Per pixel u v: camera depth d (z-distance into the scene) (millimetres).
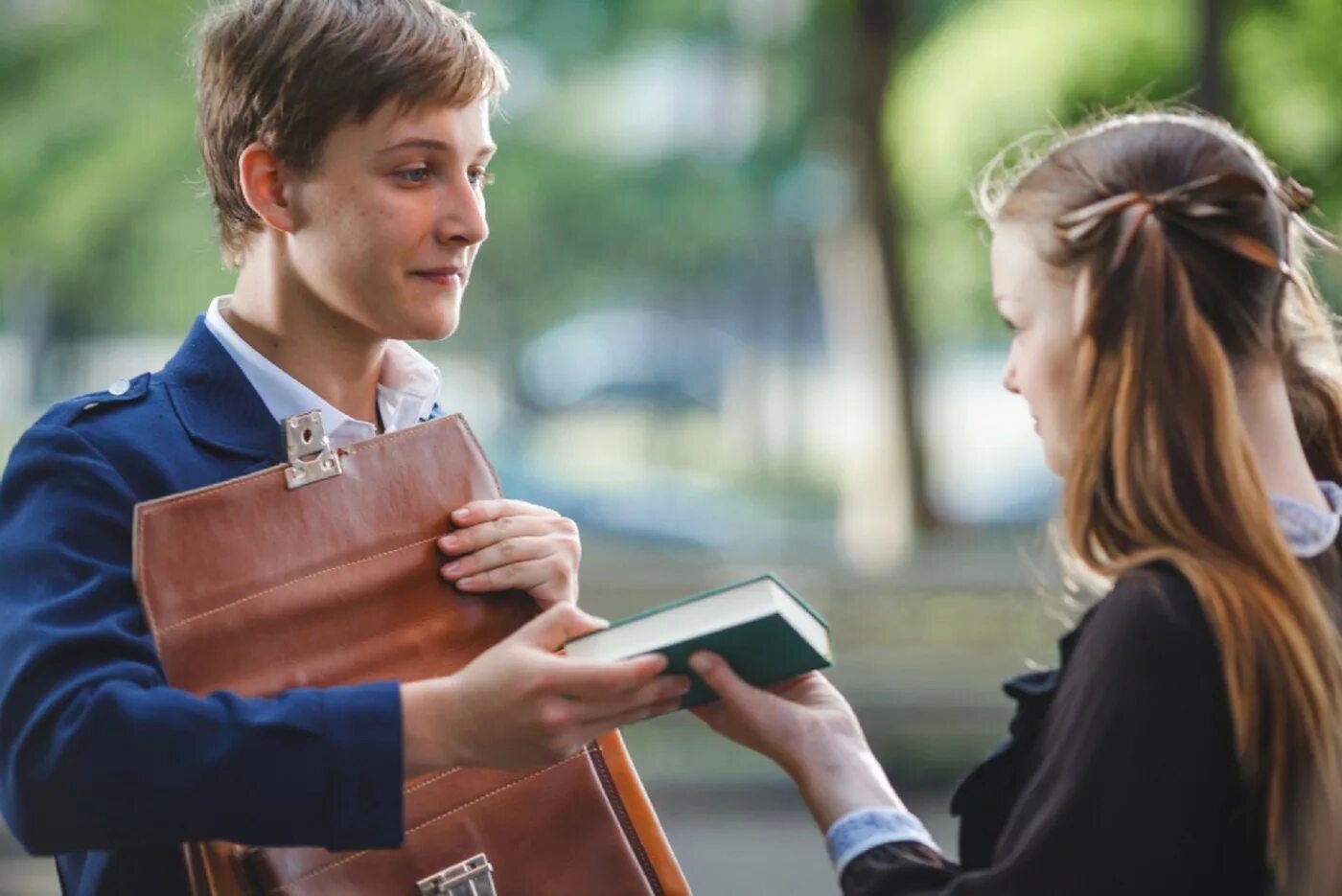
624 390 32156
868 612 11906
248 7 2529
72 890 2518
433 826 2457
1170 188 2211
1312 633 2082
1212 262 2184
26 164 17703
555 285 26812
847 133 15453
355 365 2629
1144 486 2137
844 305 18203
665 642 2281
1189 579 2090
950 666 11711
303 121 2467
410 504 2537
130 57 17594
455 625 2520
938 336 19859
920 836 2307
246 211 2578
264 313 2596
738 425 31484
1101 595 2277
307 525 2453
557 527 2607
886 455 16016
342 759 2211
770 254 27688
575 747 2283
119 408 2492
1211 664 2066
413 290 2514
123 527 2389
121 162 17750
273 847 2254
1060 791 2082
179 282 20766
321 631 2430
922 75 12906
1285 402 2254
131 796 2182
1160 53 11430
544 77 20859
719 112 22984
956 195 13102
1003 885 2096
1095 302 2188
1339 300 6270
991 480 22750
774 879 9344
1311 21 10352
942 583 11844
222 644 2359
